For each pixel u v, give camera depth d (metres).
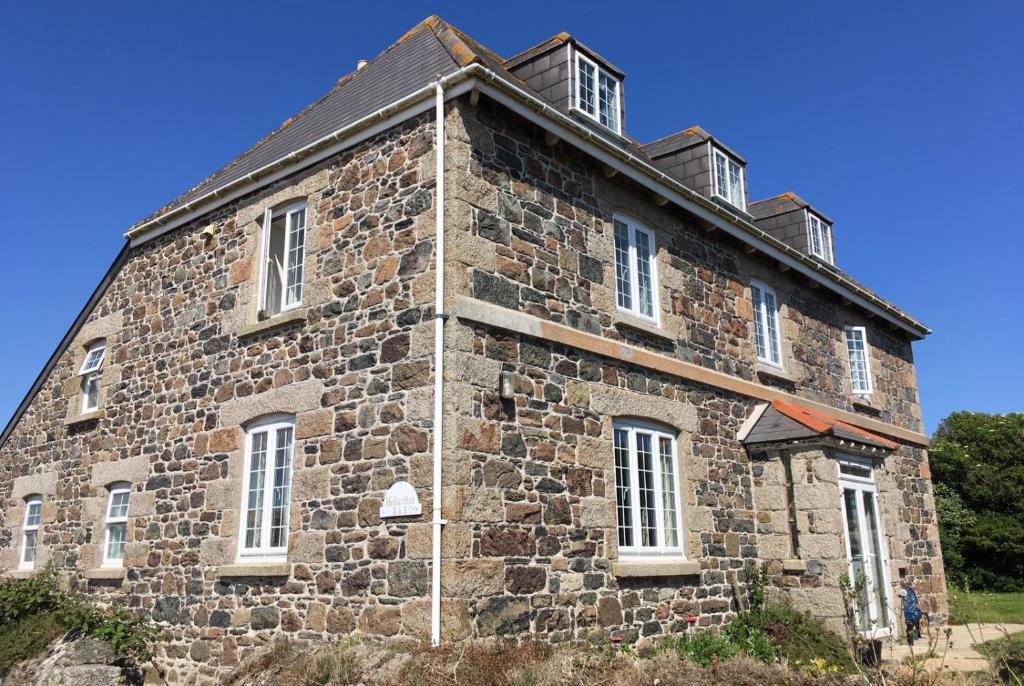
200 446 10.08
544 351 8.58
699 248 11.55
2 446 14.51
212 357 10.32
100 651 9.20
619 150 9.73
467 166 8.23
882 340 16.14
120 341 12.08
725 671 6.88
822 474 10.55
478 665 6.48
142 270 12.09
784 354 12.97
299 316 9.13
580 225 9.51
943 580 15.52
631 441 9.59
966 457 22.86
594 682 6.42
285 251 9.93
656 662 7.09
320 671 7.02
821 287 14.09
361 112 9.73
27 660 9.40
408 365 7.90
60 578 11.79
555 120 8.99
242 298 10.14
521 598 7.61
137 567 10.45
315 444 8.58
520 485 7.89
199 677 9.15
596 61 11.03
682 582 9.58
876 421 14.98
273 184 10.28
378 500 7.79
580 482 8.57
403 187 8.54
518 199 8.74
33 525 13.26
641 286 10.49
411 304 8.05
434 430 7.46
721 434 10.95
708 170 12.59
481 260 8.12
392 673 6.52
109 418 11.81
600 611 8.39
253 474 9.42
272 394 9.27
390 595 7.45
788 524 10.77
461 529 7.21
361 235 8.84
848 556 10.48
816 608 10.17
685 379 10.55
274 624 8.47
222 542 9.31
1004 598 17.27
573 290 9.17
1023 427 23.64
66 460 12.61
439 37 10.14
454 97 8.33
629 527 9.29
